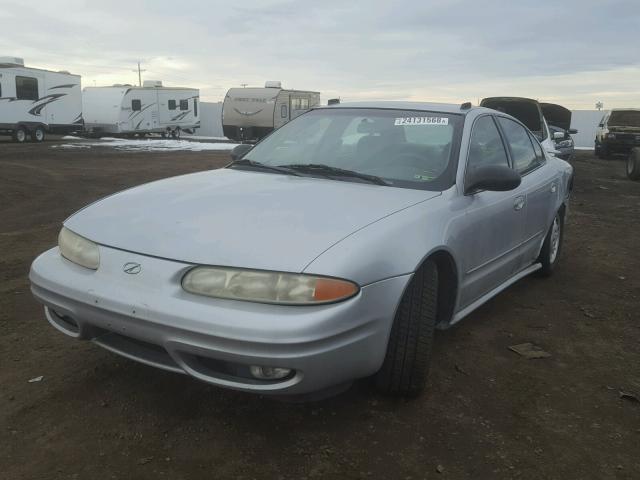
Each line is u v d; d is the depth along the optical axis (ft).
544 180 15.85
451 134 12.27
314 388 8.05
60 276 9.20
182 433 8.87
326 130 13.37
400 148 12.19
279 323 7.67
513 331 13.60
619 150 72.28
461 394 10.42
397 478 8.02
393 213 9.59
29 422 9.05
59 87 82.94
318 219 9.07
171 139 106.22
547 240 16.85
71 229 9.79
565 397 10.50
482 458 8.55
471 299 12.16
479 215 11.50
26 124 78.02
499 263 13.17
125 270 8.59
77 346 11.77
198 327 7.82
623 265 20.17
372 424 9.30
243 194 10.27
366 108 13.78
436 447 8.77
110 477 7.82
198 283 8.12
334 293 7.92
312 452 8.52
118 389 10.09
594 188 44.65
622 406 10.24
